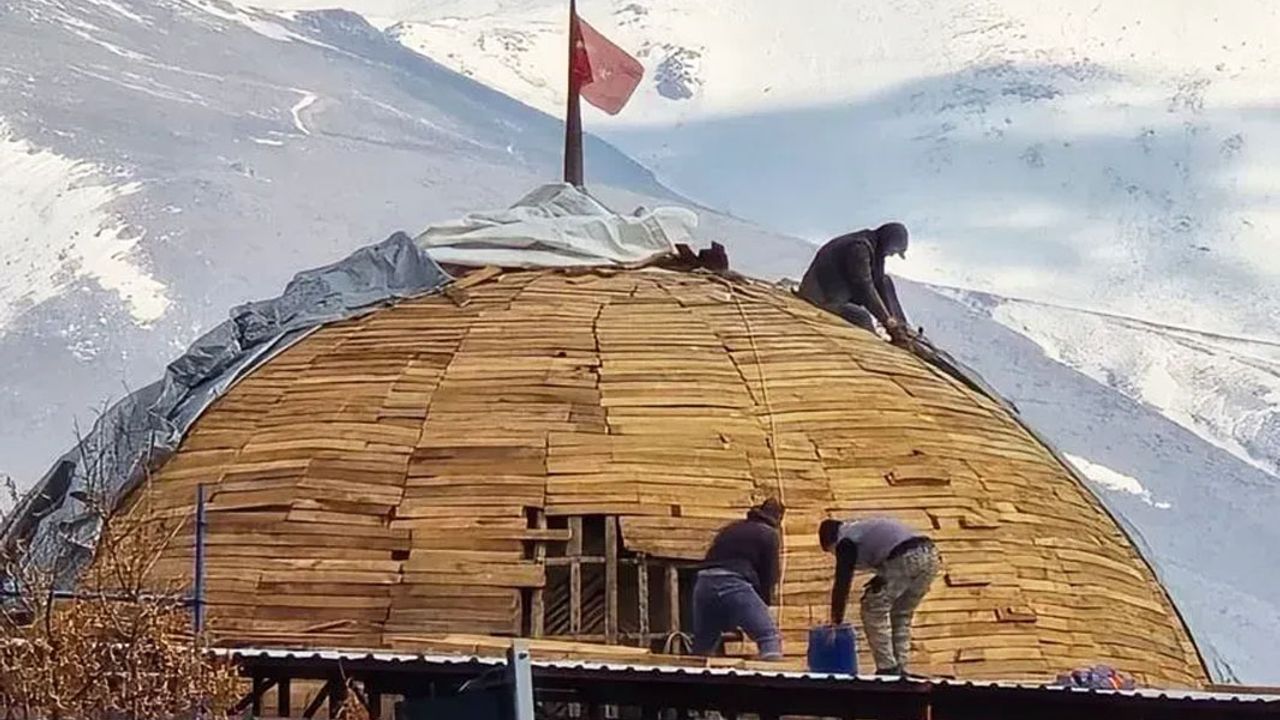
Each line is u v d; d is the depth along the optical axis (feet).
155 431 110.11
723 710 77.97
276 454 108.17
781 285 127.13
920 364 120.26
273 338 114.93
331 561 104.22
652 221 125.08
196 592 77.36
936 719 77.30
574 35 131.13
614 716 86.17
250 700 78.79
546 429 108.58
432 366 112.37
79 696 72.28
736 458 108.58
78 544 103.40
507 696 58.44
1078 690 76.95
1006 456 115.85
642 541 104.22
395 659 76.33
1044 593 109.70
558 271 121.90
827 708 77.51
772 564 98.37
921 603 106.93
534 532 104.53
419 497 106.11
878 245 124.88
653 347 114.32
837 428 111.75
